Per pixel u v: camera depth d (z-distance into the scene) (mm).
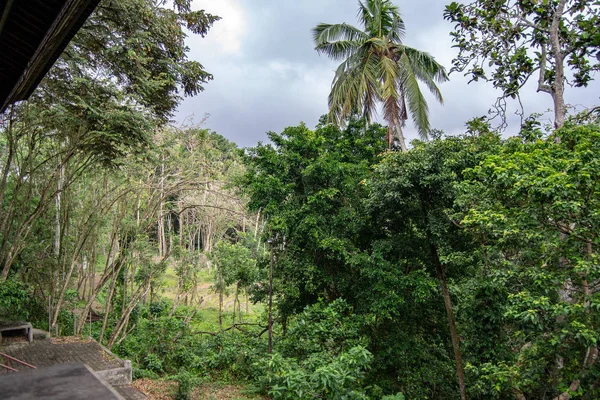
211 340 15094
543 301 5988
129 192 13352
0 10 2648
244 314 23531
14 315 12344
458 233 9883
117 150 10273
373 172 11211
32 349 9898
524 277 7625
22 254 12766
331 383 7148
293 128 12430
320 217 11359
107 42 9016
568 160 5863
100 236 15938
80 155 11281
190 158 14266
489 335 9406
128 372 8758
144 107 9672
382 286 10258
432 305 11578
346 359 7812
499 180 6531
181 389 10125
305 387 7586
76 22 2545
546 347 6871
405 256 11086
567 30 9344
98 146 10008
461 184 8031
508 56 9789
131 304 13789
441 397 11359
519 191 6262
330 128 13734
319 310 10375
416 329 12047
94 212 12914
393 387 11141
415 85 13633
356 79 14273
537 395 8812
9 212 11062
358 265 11164
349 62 14867
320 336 9883
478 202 8172
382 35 14820
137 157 10703
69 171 11930
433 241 9578
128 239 14609
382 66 13617
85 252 15688
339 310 10406
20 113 9453
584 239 6250
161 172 14273
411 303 11156
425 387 11406
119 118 8867
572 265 6602
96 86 8805
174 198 17078
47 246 14133
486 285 8656
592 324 6105
